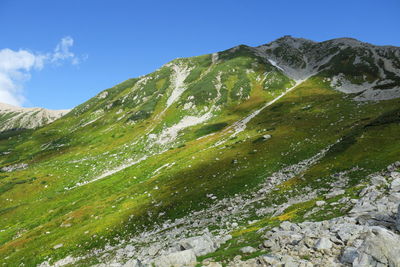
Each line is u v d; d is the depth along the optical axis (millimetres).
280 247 21672
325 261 16797
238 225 40281
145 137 167000
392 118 72312
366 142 63438
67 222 72562
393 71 193375
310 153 75625
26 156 180875
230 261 21062
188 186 75375
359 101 135000
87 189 104688
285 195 50156
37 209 96375
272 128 119062
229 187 65812
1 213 98000
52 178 127188
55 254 54844
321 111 131500
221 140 126688
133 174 109062
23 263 54812
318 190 47281
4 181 128625
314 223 25344
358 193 33969
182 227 49562
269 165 74688
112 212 71750
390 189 29453
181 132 163000
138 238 51906
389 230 18516
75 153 165875
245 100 196750
